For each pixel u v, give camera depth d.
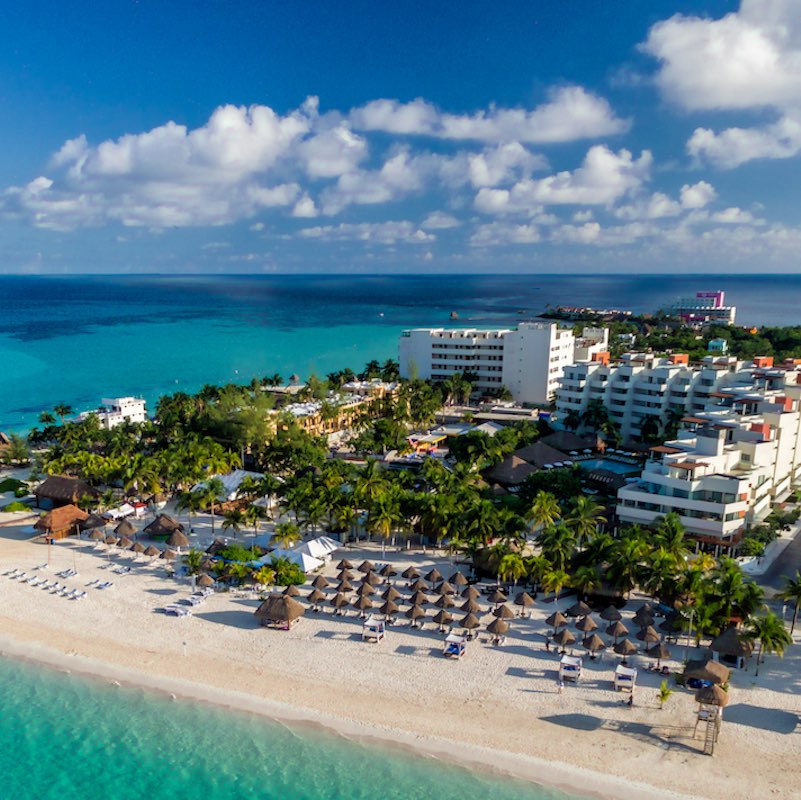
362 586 72.50
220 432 133.62
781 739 51.53
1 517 100.94
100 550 88.12
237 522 90.38
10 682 59.69
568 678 59.00
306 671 60.81
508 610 68.25
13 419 180.62
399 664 61.88
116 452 118.00
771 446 94.81
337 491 90.62
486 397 192.75
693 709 55.16
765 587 76.62
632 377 142.75
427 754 50.62
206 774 49.34
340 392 174.25
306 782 48.38
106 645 65.25
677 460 89.44
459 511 83.62
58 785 48.62
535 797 46.56
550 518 85.50
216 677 60.06
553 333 185.62
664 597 68.31
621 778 47.91
